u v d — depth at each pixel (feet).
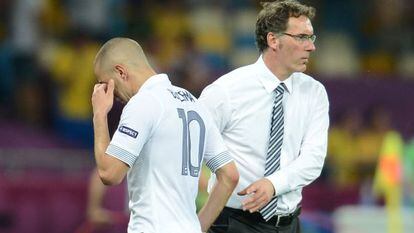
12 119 151.53
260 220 71.82
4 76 155.94
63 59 157.48
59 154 139.64
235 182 66.80
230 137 71.67
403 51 181.06
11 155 137.49
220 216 72.43
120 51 64.39
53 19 164.86
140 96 63.16
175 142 63.21
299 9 70.23
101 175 62.44
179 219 63.00
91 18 165.17
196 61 153.48
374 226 113.39
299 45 70.03
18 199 123.95
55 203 125.08
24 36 161.07
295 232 73.67
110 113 140.05
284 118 71.46
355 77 156.66
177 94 64.64
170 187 63.00
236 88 71.15
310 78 73.05
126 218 115.03
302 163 70.90
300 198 73.15
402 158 119.14
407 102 156.25
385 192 124.16
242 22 167.63
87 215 123.85
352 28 179.73
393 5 182.60
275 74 71.15
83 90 154.61
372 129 153.38
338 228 116.37
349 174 147.43
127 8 168.86
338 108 154.71
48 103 153.38
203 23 167.63
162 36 165.37
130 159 62.18
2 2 163.53
